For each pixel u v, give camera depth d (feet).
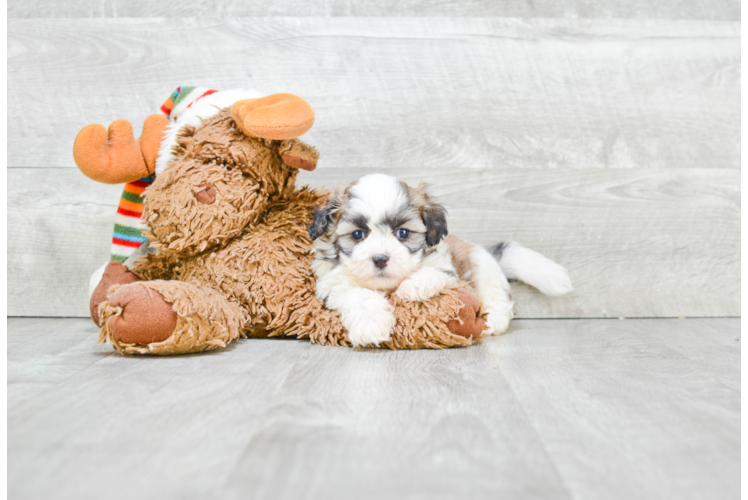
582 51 7.34
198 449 3.14
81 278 7.37
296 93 7.27
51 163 7.30
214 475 2.85
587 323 7.15
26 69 7.23
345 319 5.45
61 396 4.00
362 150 7.32
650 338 6.18
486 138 7.36
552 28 7.31
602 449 3.21
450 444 3.24
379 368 4.78
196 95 6.41
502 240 7.41
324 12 7.23
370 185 5.73
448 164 7.36
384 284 5.54
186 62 7.24
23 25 7.19
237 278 5.61
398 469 2.94
